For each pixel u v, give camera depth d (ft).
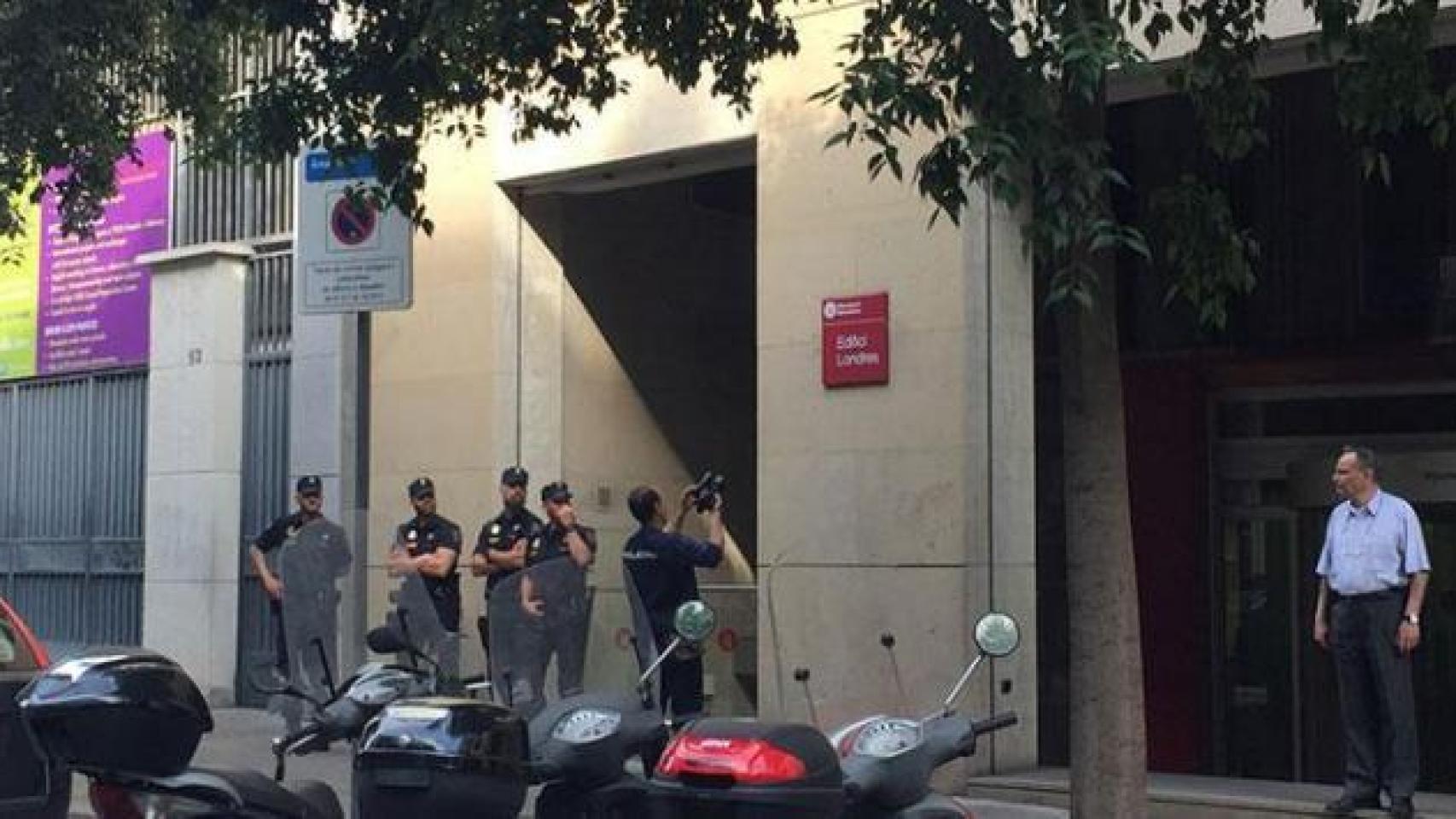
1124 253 39.22
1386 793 31.04
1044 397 40.83
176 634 55.57
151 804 17.62
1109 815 21.50
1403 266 39.47
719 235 51.85
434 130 39.55
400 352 47.29
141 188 58.95
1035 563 38.19
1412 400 39.63
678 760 16.58
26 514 62.80
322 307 33.99
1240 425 42.11
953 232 36.52
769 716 38.60
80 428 61.11
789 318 39.06
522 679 21.36
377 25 30.04
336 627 26.81
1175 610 41.47
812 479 38.42
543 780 17.92
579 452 47.52
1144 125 40.19
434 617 24.00
